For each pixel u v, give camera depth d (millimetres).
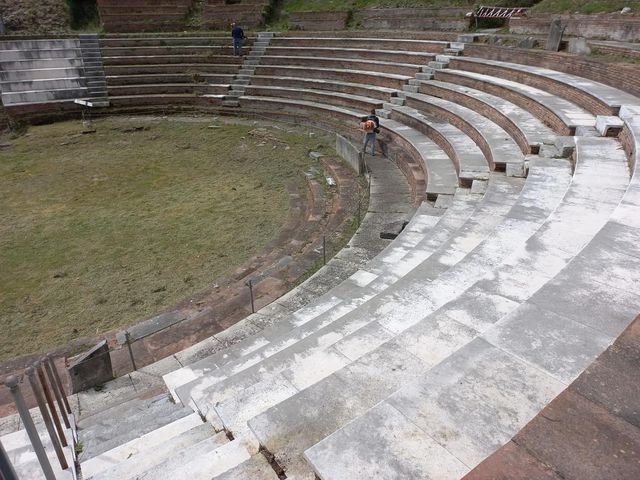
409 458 2729
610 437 2605
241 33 23938
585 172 8000
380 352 4023
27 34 26172
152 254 10406
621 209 5660
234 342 6824
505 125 12977
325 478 2633
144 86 23281
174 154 17078
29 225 11859
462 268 6008
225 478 2977
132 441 4270
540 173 9062
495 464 2484
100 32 27078
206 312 7895
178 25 27656
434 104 16156
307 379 4285
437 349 4043
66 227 11734
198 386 5062
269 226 11570
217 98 22438
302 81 21781
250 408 3965
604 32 16219
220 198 13281
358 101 18953
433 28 22031
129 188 14133
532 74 14656
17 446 4785
